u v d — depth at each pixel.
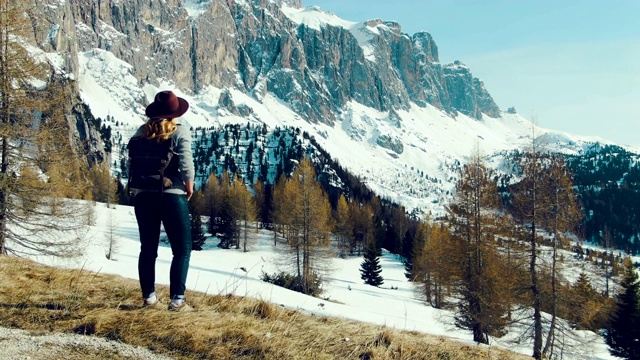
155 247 4.29
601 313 21.86
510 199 20.72
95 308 4.05
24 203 16.78
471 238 22.73
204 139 188.00
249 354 3.56
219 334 3.74
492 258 21.88
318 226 39.00
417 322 26.08
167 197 4.05
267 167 156.25
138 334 3.60
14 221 17.02
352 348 4.12
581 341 19.47
